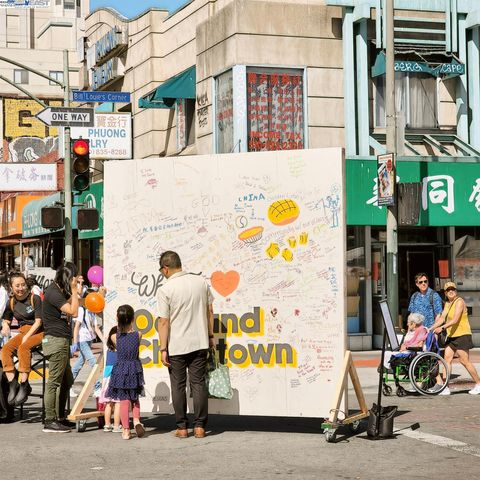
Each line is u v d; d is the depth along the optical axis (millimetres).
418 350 16625
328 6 26188
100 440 11789
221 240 12445
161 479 9305
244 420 13711
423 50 26438
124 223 12961
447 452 10719
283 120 25703
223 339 12375
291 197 12148
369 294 25422
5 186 28703
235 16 25359
